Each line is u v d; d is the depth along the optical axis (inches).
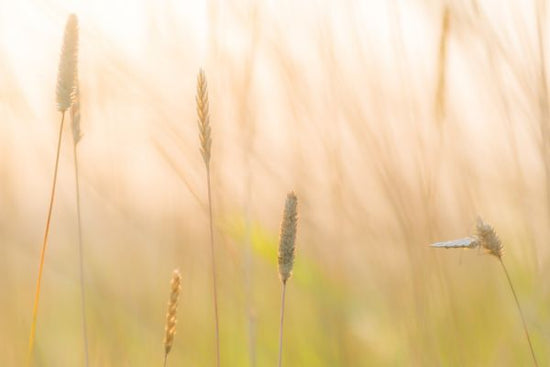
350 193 66.9
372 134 64.7
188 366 66.6
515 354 62.0
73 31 54.6
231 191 66.6
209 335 67.4
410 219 63.6
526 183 64.0
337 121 67.0
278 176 67.4
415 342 63.2
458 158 64.8
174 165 65.6
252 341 64.4
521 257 64.1
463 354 62.7
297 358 66.4
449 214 65.0
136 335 66.9
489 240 52.7
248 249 65.6
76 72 54.7
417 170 64.0
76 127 55.1
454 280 64.6
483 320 63.8
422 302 63.4
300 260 67.7
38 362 64.5
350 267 67.6
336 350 66.1
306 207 67.8
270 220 67.3
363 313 66.9
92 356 65.4
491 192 65.0
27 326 65.6
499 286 63.9
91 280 67.6
